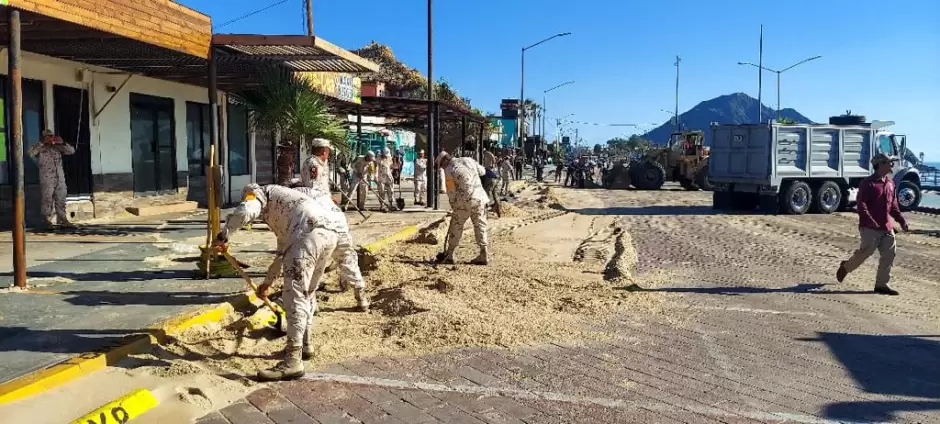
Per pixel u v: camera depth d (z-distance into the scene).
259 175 18.53
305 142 13.58
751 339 6.23
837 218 18.50
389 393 4.72
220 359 5.27
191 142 15.90
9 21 6.55
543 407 4.53
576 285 8.23
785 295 8.20
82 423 3.97
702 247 12.32
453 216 9.41
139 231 11.37
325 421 4.25
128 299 6.61
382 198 17.25
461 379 5.01
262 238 10.95
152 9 8.09
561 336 6.11
